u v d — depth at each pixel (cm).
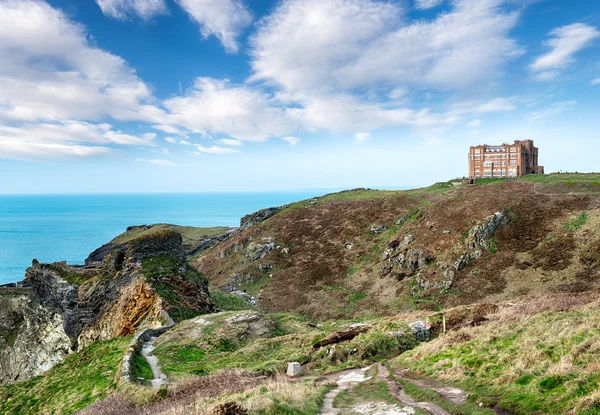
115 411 2028
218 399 1702
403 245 9194
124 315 5075
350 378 2173
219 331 3928
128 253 5894
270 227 12262
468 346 2169
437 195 11700
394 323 3381
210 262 12325
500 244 8000
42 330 6425
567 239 7406
